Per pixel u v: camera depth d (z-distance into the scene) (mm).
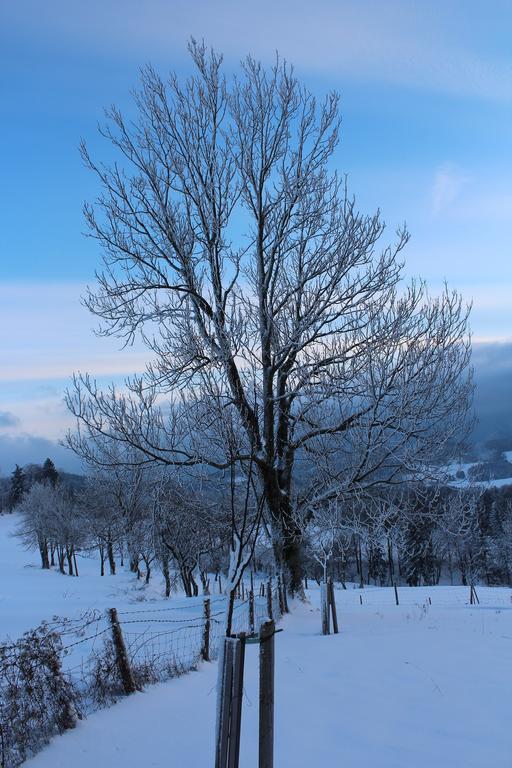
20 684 5836
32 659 6000
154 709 6586
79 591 29922
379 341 16484
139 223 17609
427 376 16281
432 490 17359
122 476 20375
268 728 3957
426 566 64688
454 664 8586
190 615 15391
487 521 69812
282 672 8352
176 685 7711
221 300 17234
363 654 9570
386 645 10359
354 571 77750
